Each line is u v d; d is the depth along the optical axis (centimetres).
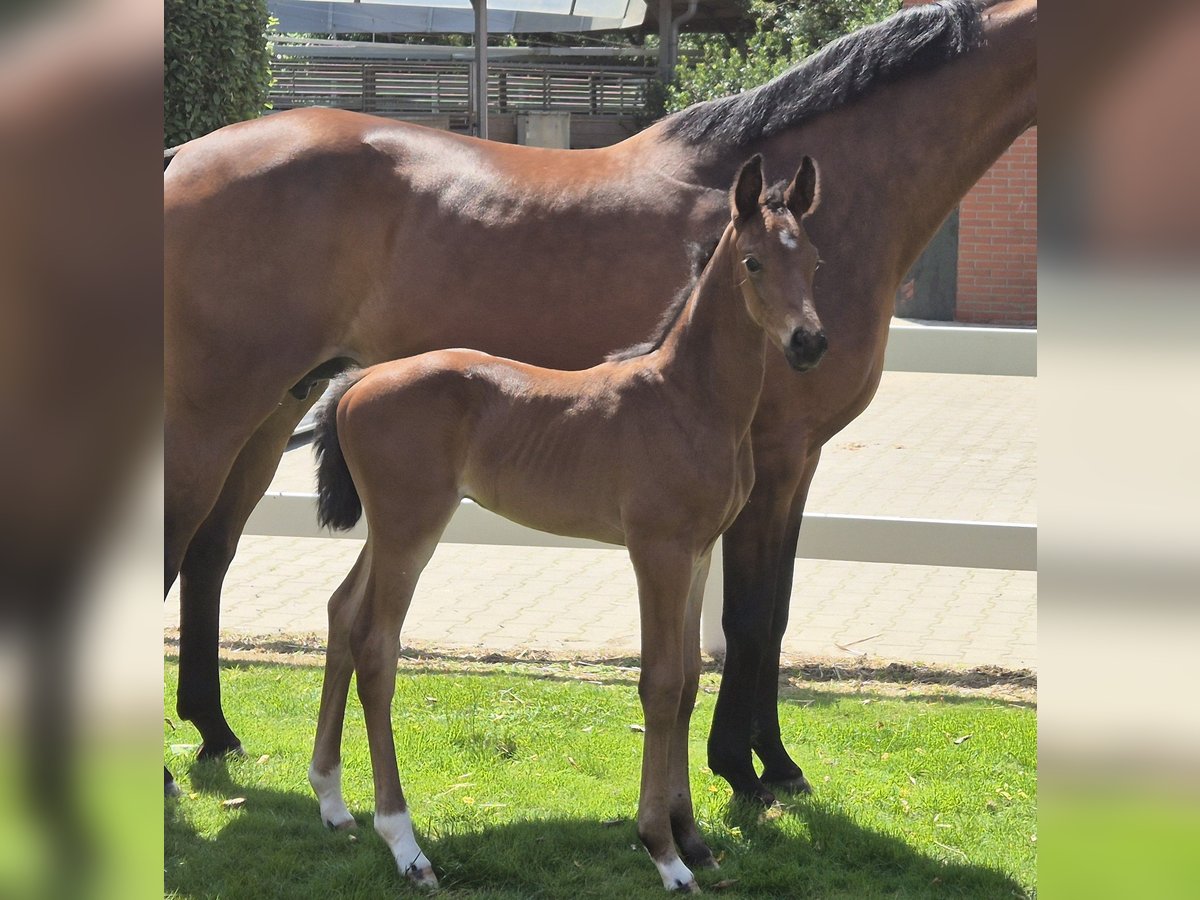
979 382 1195
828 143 350
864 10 1530
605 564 643
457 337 358
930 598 579
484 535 497
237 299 361
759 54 1684
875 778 371
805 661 484
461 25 1898
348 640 324
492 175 359
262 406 367
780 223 271
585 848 321
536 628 530
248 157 364
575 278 349
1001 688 457
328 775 332
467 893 296
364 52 1986
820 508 704
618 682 462
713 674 471
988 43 346
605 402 300
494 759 384
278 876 303
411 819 325
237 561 643
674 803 312
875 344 345
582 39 2359
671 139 362
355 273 364
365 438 304
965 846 325
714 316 292
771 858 315
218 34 861
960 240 1281
